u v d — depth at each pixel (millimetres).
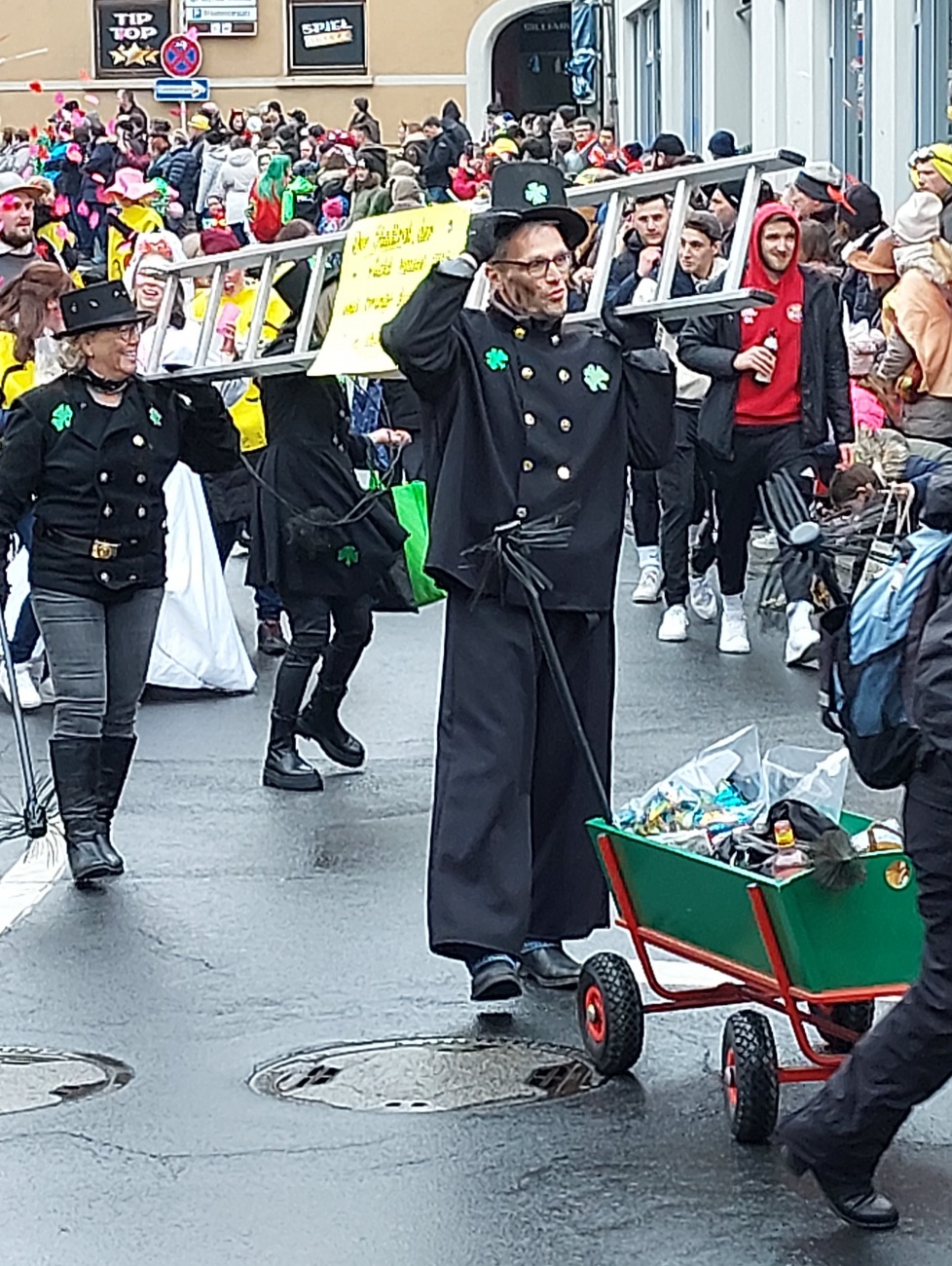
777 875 5398
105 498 7789
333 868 8023
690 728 10195
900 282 10766
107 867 7852
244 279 9883
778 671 11516
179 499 11312
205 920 7391
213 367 7898
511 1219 5004
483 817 6344
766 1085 5348
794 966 5262
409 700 11047
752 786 6090
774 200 12367
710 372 11172
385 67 40781
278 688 9250
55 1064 6082
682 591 12352
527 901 6383
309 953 7027
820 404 11148
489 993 6316
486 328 6430
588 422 6473
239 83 40750
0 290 9664
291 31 40688
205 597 11359
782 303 11047
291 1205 5105
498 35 41344
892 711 4738
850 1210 4914
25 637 10992
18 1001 6609
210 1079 5949
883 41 18922
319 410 9094
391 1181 5227
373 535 9039
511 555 6215
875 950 5277
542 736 6559
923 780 4703
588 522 6480
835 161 21312
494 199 6414
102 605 7922
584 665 6559
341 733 9523
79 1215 5066
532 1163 5324
